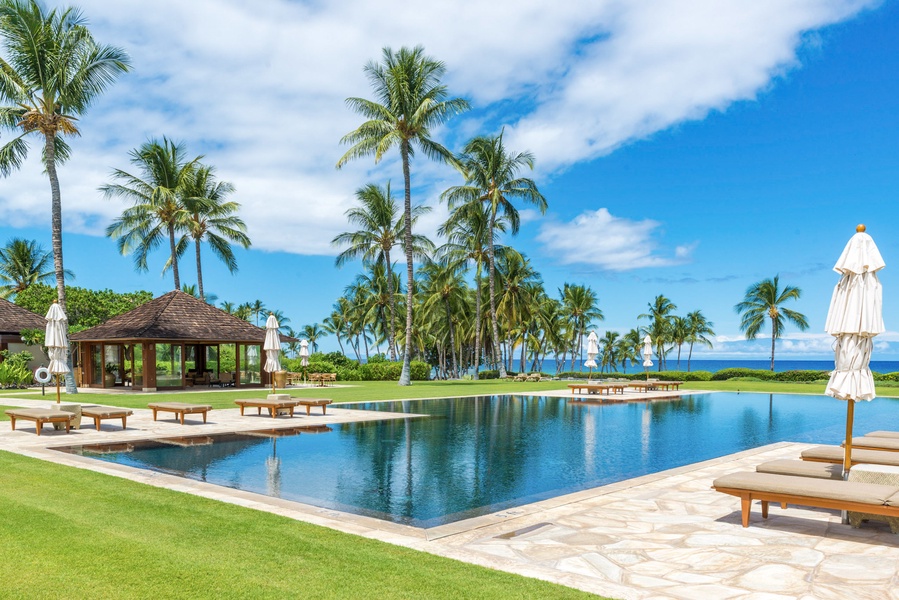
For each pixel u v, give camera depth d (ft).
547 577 13.60
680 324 237.66
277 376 95.25
